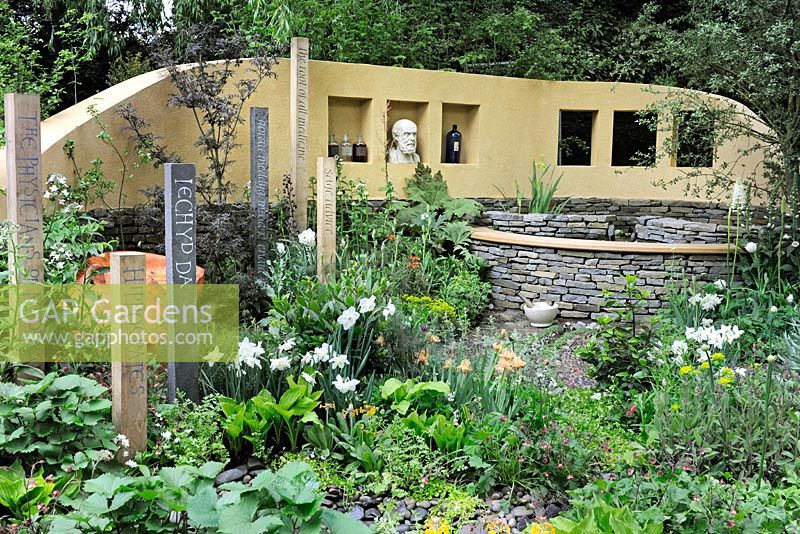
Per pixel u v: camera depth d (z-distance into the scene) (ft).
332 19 28.84
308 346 14.35
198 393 13.57
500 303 25.04
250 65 23.36
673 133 26.78
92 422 10.81
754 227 23.65
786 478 11.30
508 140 29.91
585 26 37.27
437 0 34.94
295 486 8.43
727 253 22.77
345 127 27.04
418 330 15.72
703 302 17.43
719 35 22.47
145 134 20.49
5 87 20.83
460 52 33.88
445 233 25.64
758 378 13.75
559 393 13.99
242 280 19.38
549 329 19.60
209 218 20.49
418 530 10.71
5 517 9.28
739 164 29.66
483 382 13.62
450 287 22.74
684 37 23.81
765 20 22.67
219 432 12.57
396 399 13.42
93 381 11.49
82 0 31.07
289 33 25.39
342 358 13.05
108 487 8.64
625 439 13.35
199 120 22.59
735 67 23.13
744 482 11.46
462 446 12.40
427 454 12.07
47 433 10.53
